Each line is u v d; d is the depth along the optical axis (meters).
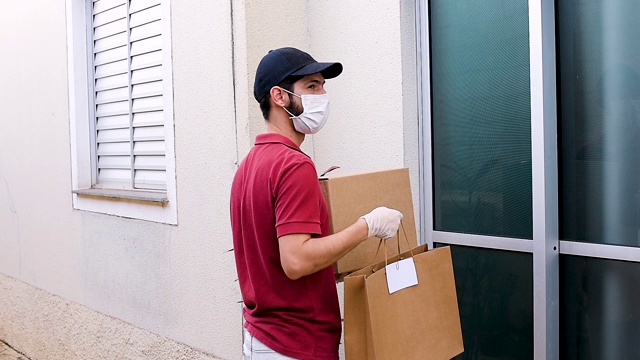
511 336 2.90
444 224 3.16
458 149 3.08
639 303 2.51
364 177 2.34
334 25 3.43
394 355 2.08
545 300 2.68
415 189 3.19
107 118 4.99
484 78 2.96
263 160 2.18
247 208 2.21
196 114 3.83
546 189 2.67
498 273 2.94
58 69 5.22
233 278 3.69
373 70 3.25
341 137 3.42
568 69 2.69
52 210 5.46
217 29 3.62
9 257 6.26
